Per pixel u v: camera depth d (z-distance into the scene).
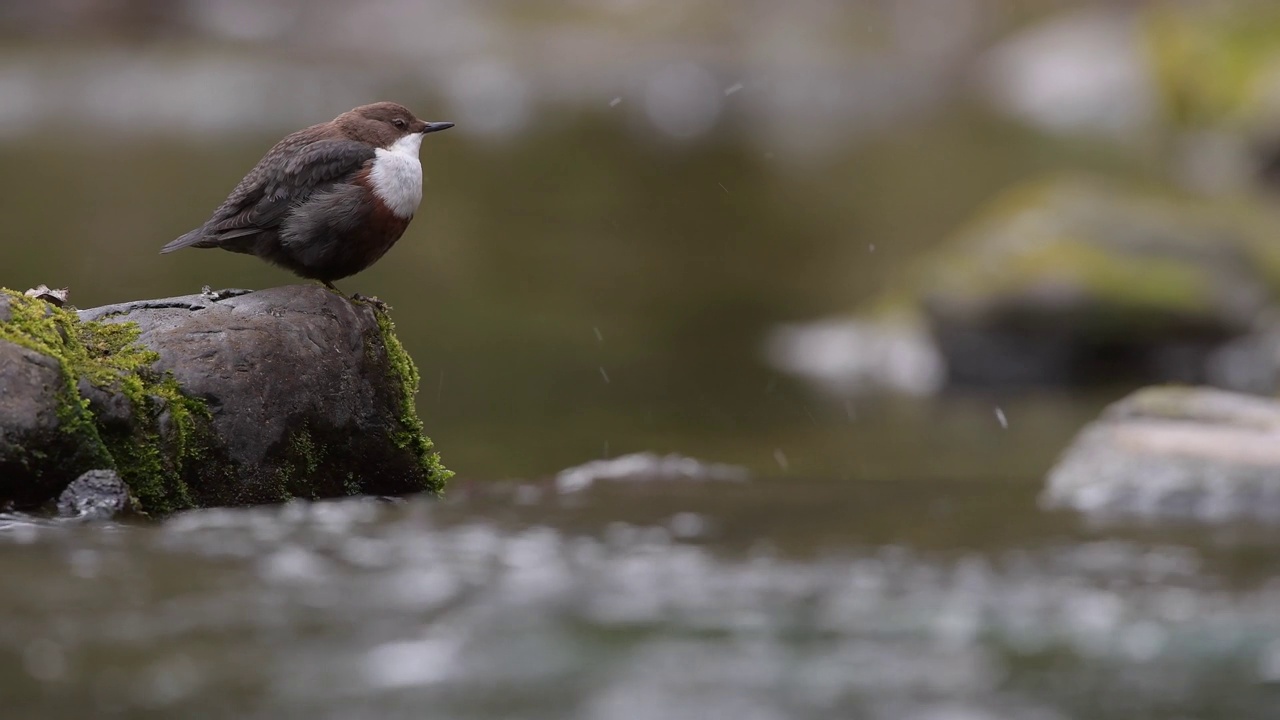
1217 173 37.22
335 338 9.38
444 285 28.03
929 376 23.11
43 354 8.16
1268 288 24.03
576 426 18.23
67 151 38.50
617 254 32.09
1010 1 67.00
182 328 8.97
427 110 49.91
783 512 8.91
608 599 6.56
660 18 69.88
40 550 7.06
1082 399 21.28
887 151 45.59
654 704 5.30
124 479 8.31
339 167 9.82
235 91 50.69
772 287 29.34
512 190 38.56
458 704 5.26
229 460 8.78
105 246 26.64
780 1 70.94
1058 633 6.13
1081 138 46.09
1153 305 22.30
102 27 62.25
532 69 62.34
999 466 15.50
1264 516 8.88
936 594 6.72
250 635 5.88
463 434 17.56
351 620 6.11
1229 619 6.30
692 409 19.66
